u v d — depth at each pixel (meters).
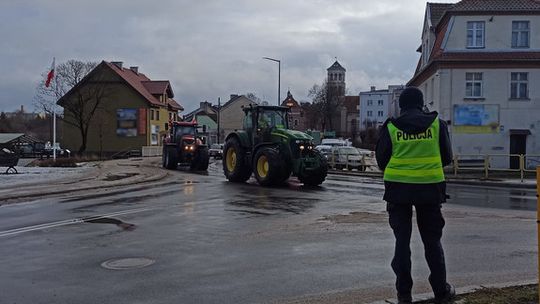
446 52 31.59
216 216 11.55
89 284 6.30
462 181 23.42
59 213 12.19
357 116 131.25
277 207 13.02
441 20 33.25
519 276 6.51
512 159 30.55
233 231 9.68
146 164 36.38
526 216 11.63
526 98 30.98
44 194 16.03
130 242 8.73
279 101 44.44
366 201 14.35
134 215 11.76
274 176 18.72
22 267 7.13
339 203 13.87
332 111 105.94
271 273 6.71
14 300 5.73
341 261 7.32
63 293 5.96
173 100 80.25
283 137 19.31
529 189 20.42
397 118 5.05
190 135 31.88
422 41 38.97
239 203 13.84
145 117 63.72
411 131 4.95
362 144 77.75
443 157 5.04
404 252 5.08
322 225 10.27
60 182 20.09
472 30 31.69
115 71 63.31
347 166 32.09
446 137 5.03
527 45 31.33
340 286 6.12
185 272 6.80
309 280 6.38
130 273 6.78
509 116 31.11
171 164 31.05
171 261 7.40
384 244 8.42
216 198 15.07
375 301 5.36
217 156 55.12
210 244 8.52
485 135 31.16
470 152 31.19
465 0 32.22
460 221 10.84
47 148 48.75
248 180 22.34
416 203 4.90
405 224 5.10
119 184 19.41
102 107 63.38
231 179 21.45
